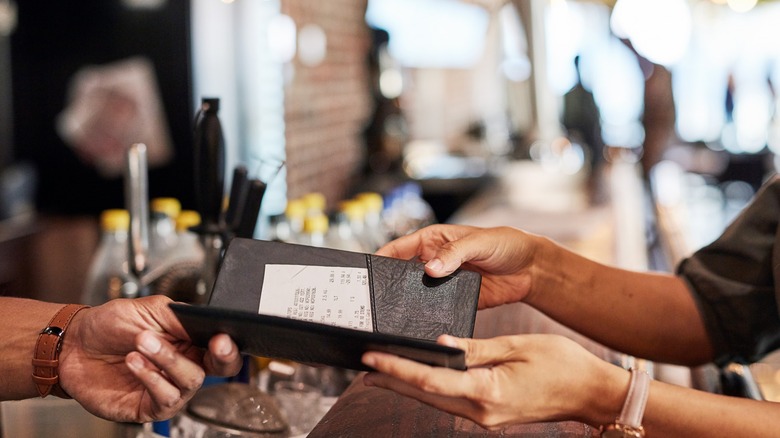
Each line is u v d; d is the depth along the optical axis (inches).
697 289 55.2
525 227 117.7
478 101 314.3
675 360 55.9
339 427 43.6
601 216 127.2
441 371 34.0
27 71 128.5
